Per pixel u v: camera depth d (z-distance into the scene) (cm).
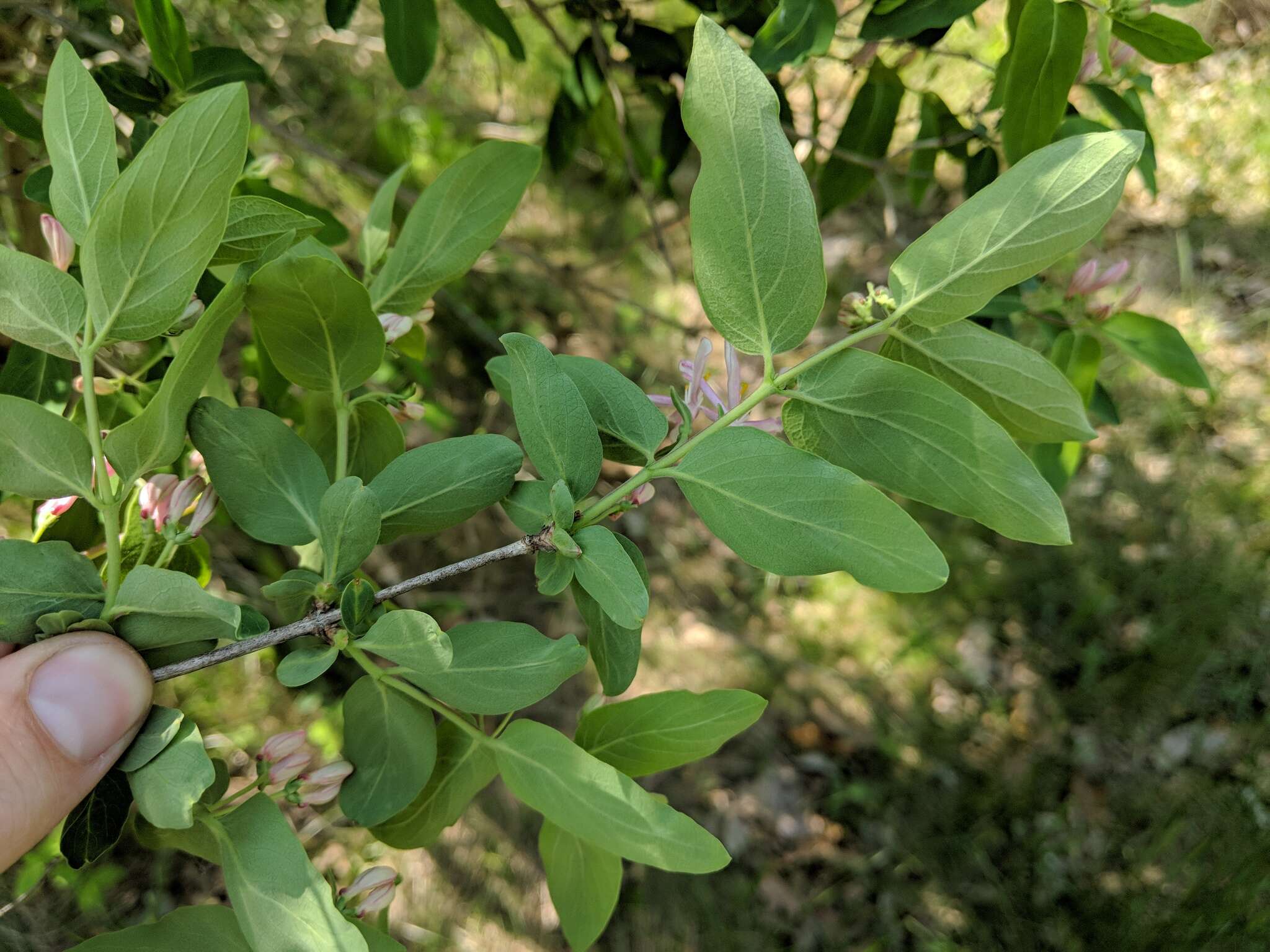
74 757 14
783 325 14
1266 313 65
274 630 15
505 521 57
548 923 49
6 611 15
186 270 14
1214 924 46
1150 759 55
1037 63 20
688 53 31
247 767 44
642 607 14
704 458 15
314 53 54
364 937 16
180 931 16
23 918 38
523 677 15
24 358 22
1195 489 61
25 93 28
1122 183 13
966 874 52
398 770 17
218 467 16
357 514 15
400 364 48
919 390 14
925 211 64
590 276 65
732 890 51
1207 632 57
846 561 14
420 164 60
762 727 57
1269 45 69
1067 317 26
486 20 26
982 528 61
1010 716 57
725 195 14
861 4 27
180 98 24
